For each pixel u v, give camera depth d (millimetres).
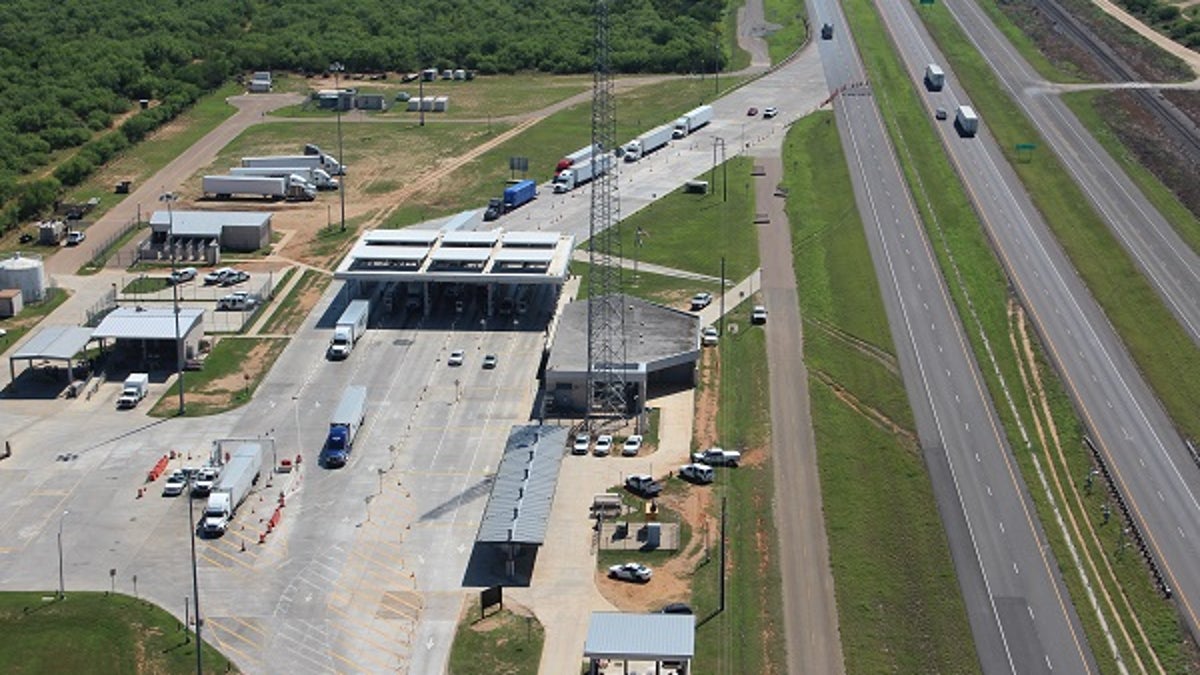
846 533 195375
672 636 164625
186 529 195250
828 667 167500
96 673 165875
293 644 171250
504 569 186625
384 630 174125
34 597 179125
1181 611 179875
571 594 181375
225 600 179500
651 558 189250
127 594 180500
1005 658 170000
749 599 180250
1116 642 173500
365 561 188250
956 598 181375
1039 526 198000
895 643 172500
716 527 196250
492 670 167000
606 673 164750
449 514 199500
